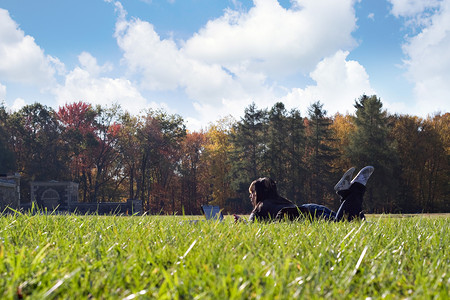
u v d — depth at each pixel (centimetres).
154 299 157
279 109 6100
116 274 195
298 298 157
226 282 173
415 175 5925
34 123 6525
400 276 203
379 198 5303
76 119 6700
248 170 6116
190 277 190
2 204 3259
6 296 154
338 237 329
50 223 423
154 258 238
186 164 7181
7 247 277
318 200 5919
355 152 5472
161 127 6831
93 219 493
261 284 181
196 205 7056
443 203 5844
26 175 6272
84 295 169
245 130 6156
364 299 164
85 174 7169
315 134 6047
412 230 405
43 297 152
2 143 5962
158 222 468
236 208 6688
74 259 230
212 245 277
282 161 6100
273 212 553
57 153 6412
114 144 6944
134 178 7344
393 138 5981
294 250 269
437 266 225
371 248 280
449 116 6231
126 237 335
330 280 190
